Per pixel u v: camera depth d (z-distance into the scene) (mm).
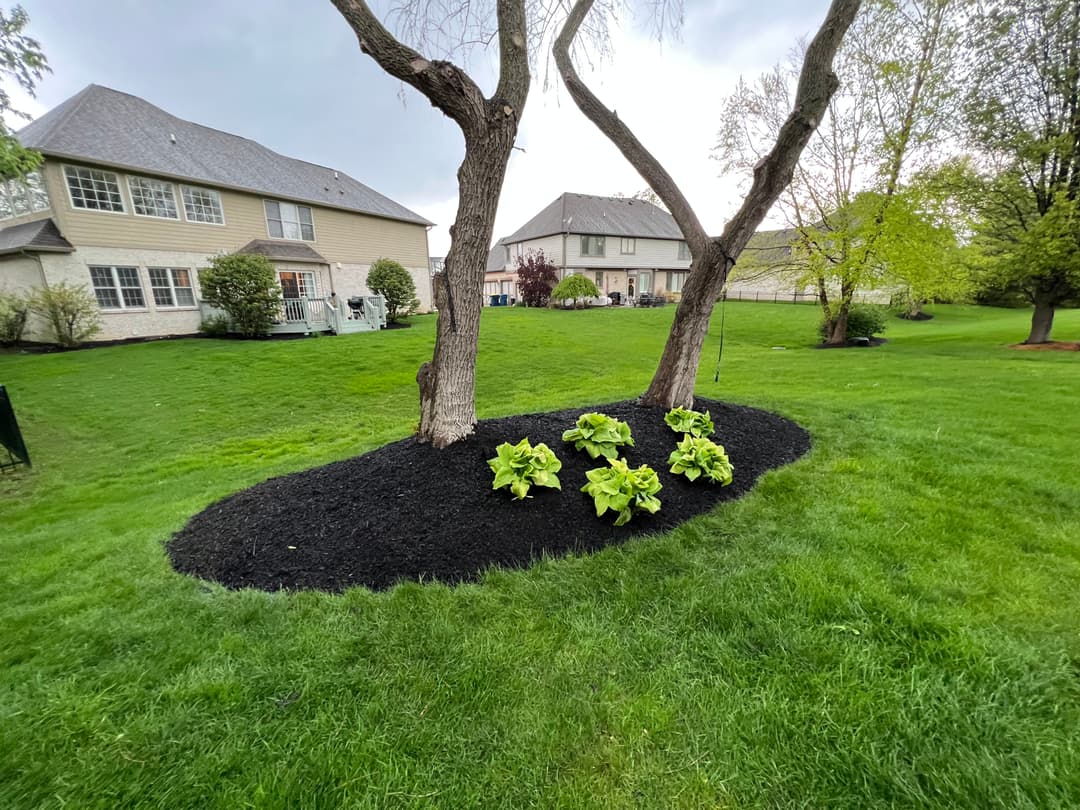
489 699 1433
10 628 1888
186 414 6613
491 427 3357
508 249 31156
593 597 1930
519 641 1682
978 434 3924
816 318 19125
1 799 1176
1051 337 11820
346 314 14703
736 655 1572
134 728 1362
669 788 1156
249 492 3098
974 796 1104
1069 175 9555
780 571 2031
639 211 29766
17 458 5230
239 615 1897
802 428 4293
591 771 1205
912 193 10219
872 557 2125
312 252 15797
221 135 15734
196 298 13383
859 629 1658
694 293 3959
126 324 12031
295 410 6770
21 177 8945
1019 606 1742
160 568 2359
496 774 1206
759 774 1183
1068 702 1341
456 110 2670
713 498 2846
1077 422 4191
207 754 1278
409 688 1486
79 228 11102
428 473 2838
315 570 2203
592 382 7797
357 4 2410
